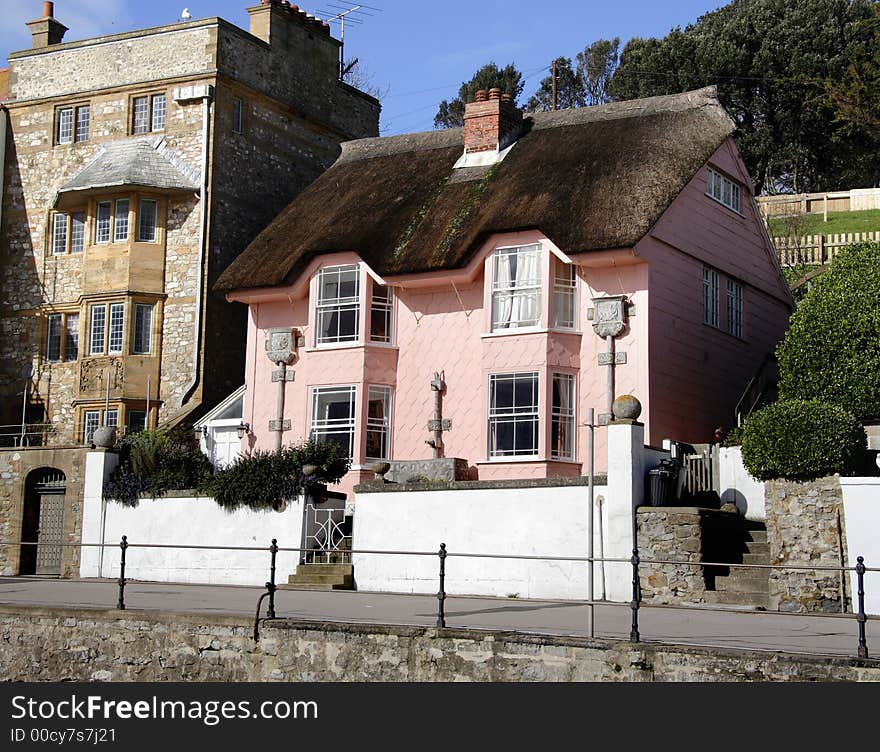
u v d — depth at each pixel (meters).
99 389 34.41
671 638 15.03
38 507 29.89
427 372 29.36
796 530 19.83
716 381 29.81
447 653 14.61
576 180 27.78
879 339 23.66
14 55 38.41
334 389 29.97
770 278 33.28
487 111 30.69
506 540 22.25
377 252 29.09
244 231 35.91
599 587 21.19
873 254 24.59
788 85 57.34
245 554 25.30
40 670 17.53
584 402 27.66
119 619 17.05
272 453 26.53
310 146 38.97
